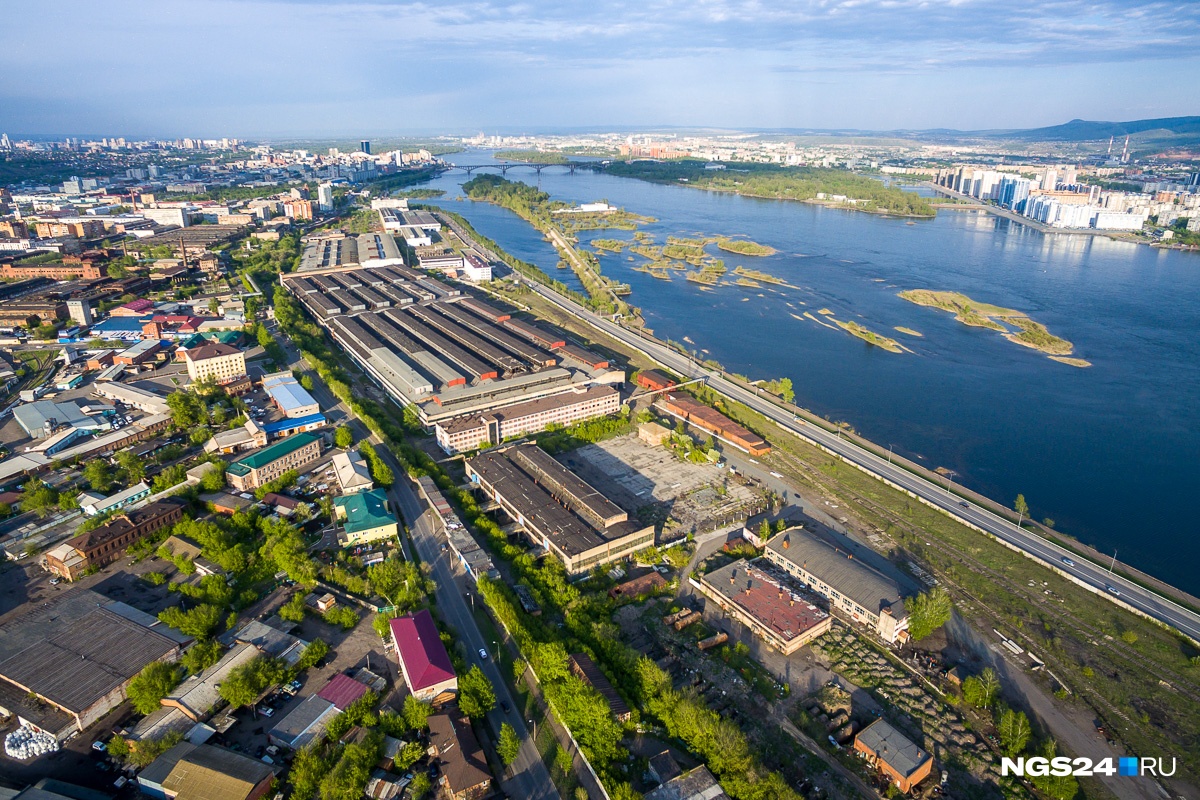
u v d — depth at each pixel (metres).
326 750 171.88
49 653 195.12
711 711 183.00
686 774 165.88
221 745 173.62
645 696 191.25
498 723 183.50
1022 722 180.25
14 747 168.38
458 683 188.88
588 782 167.75
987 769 175.62
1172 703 197.25
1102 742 184.75
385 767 167.75
